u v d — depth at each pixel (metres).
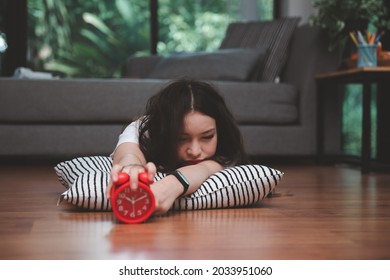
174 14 4.55
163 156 1.48
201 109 1.43
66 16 4.55
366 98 2.67
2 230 1.17
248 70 3.26
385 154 3.28
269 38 3.49
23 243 1.04
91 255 0.95
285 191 1.92
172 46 4.56
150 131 1.46
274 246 1.03
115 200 1.21
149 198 1.22
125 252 0.97
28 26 4.45
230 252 0.98
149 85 3.04
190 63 3.31
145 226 1.21
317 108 3.23
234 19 4.57
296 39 3.44
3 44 4.33
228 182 1.46
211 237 1.10
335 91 3.29
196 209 1.45
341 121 3.78
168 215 1.35
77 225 1.22
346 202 1.65
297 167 3.07
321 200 1.69
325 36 3.27
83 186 1.39
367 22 3.16
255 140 3.14
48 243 1.04
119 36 4.62
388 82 3.17
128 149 1.47
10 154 2.97
